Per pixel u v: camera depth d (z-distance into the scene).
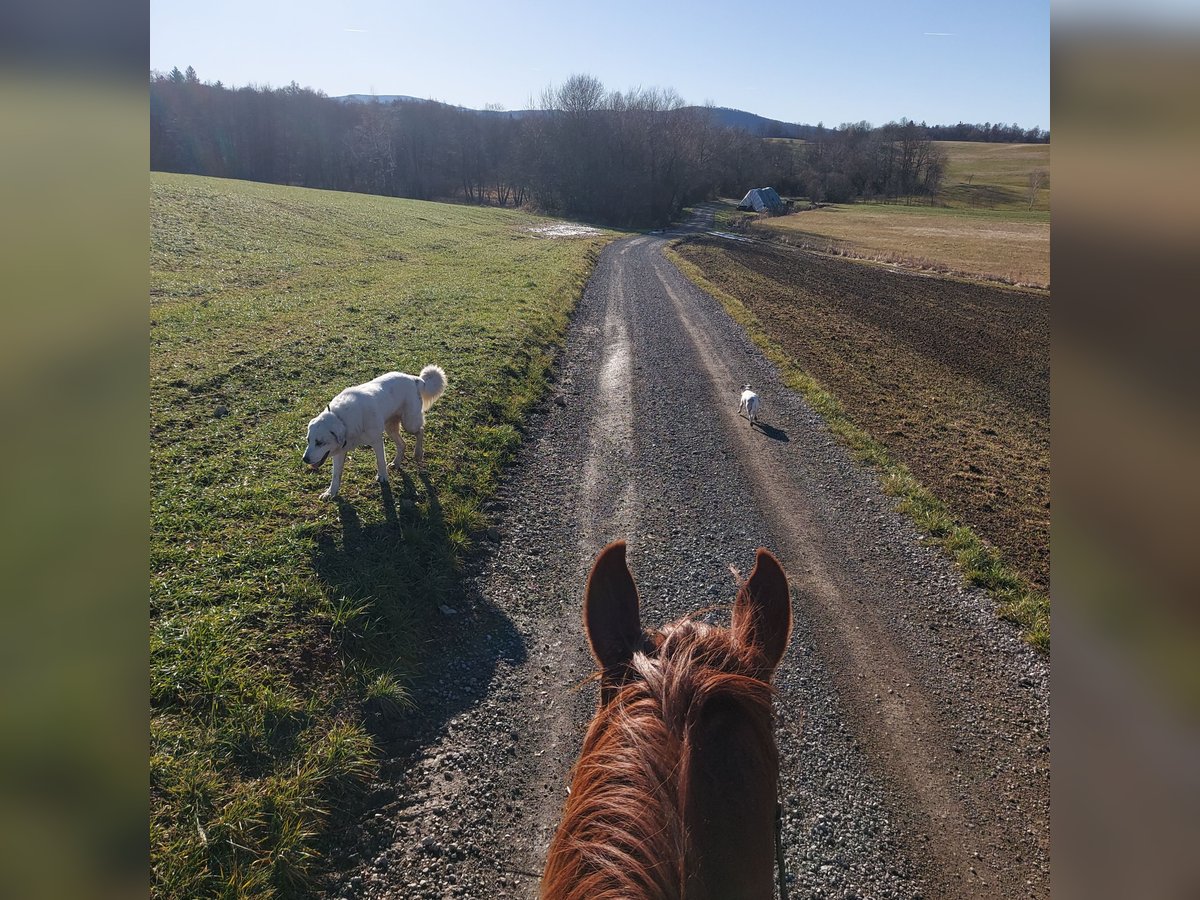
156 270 21.73
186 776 4.24
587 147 86.56
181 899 3.70
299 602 6.05
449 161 105.12
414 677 5.81
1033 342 24.58
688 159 91.25
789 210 101.75
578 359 17.30
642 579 7.79
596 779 1.62
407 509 8.11
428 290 22.53
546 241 50.88
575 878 1.47
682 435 12.52
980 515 9.96
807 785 5.14
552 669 6.22
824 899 4.30
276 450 9.11
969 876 4.54
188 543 6.71
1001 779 5.35
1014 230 78.19
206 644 5.29
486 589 7.25
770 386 16.03
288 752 4.72
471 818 4.65
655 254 47.28
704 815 1.54
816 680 6.32
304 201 45.78
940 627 7.25
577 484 10.15
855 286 37.56
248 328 15.47
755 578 2.35
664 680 1.77
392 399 8.59
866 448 12.27
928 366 20.08
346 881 4.13
